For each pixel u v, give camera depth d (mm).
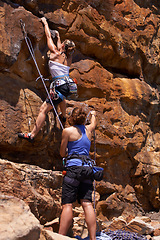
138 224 4156
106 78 5402
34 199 3314
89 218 3217
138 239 3912
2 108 3896
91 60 5289
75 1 4922
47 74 4641
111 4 5500
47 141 4438
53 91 4027
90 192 3314
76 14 4969
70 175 3234
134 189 5684
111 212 5172
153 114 6246
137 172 5625
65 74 4156
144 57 6098
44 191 3703
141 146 5832
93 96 5262
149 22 6188
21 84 4242
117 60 5715
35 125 4000
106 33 5371
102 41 5344
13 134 3947
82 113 3428
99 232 3852
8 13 3990
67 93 4133
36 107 4320
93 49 5312
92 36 5223
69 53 4242
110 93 5430
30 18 4246
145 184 5734
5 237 1846
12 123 3961
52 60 4184
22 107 4145
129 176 5660
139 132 5793
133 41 5801
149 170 5715
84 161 3256
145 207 5773
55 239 2402
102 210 5047
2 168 3141
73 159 3270
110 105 5395
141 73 6117
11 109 3996
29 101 4262
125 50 5688
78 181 3242
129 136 5602
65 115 4535
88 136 3439
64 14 4828
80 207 4512
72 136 3322
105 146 5113
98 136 5043
